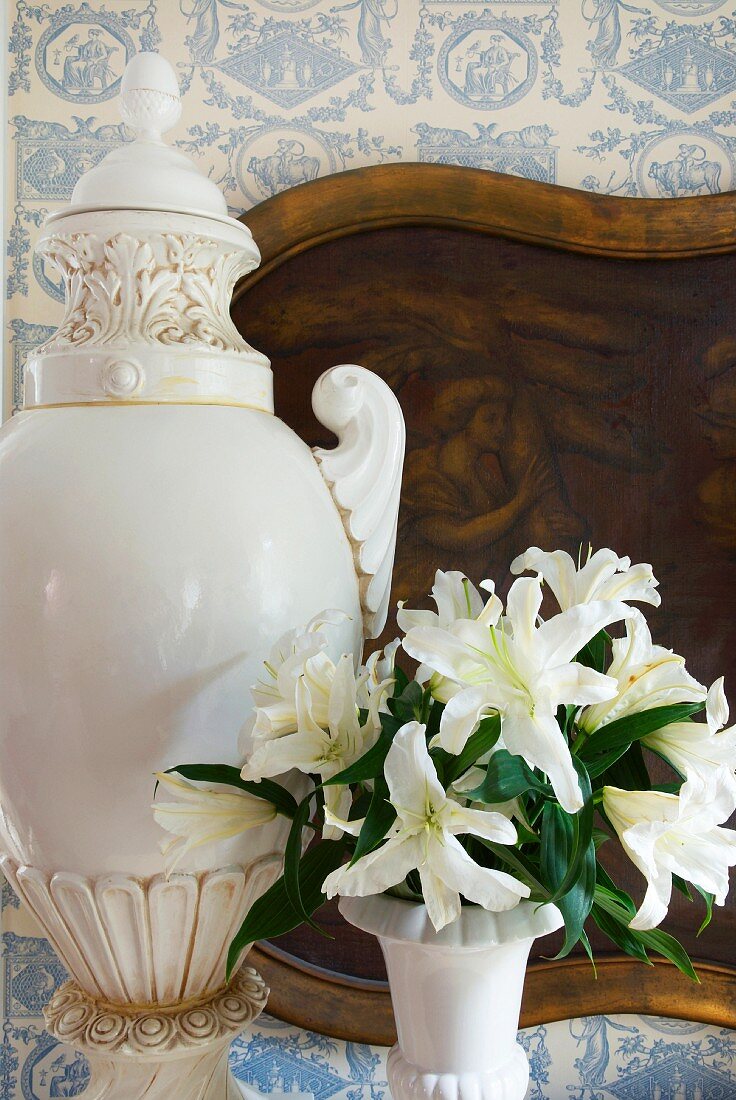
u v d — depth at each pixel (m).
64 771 0.58
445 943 0.52
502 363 0.89
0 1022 0.91
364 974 0.89
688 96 0.91
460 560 0.89
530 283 0.89
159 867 0.60
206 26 0.91
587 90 0.91
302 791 0.62
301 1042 0.91
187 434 0.61
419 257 0.88
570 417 0.89
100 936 0.62
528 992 0.89
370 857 0.46
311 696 0.51
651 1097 0.91
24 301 0.91
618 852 0.90
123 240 0.63
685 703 0.52
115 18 0.91
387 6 0.91
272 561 0.60
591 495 0.89
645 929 0.49
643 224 0.87
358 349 0.89
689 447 0.89
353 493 0.68
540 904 0.50
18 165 0.91
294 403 0.89
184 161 0.69
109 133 0.91
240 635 0.58
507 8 0.91
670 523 0.89
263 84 0.91
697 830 0.49
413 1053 0.57
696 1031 0.91
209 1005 0.67
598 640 0.57
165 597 0.57
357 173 0.87
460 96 0.91
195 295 0.66
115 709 0.57
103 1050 0.63
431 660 0.48
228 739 0.59
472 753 0.47
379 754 0.49
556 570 0.58
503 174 0.87
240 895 0.62
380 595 0.71
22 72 0.91
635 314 0.88
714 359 0.88
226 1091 0.71
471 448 0.89
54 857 0.61
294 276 0.88
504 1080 0.57
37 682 0.58
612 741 0.51
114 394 0.62
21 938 0.91
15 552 0.59
